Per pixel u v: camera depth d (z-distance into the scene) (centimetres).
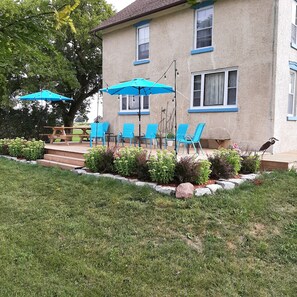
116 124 1412
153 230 423
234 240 403
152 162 587
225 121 1031
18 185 651
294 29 1013
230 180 597
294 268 354
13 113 1638
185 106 1143
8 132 1594
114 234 415
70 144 1255
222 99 1045
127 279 322
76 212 492
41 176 719
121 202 511
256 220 455
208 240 400
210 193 530
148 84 829
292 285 323
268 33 920
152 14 1192
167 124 1196
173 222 440
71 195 569
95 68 1930
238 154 674
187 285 316
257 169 687
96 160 700
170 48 1177
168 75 1191
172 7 1113
